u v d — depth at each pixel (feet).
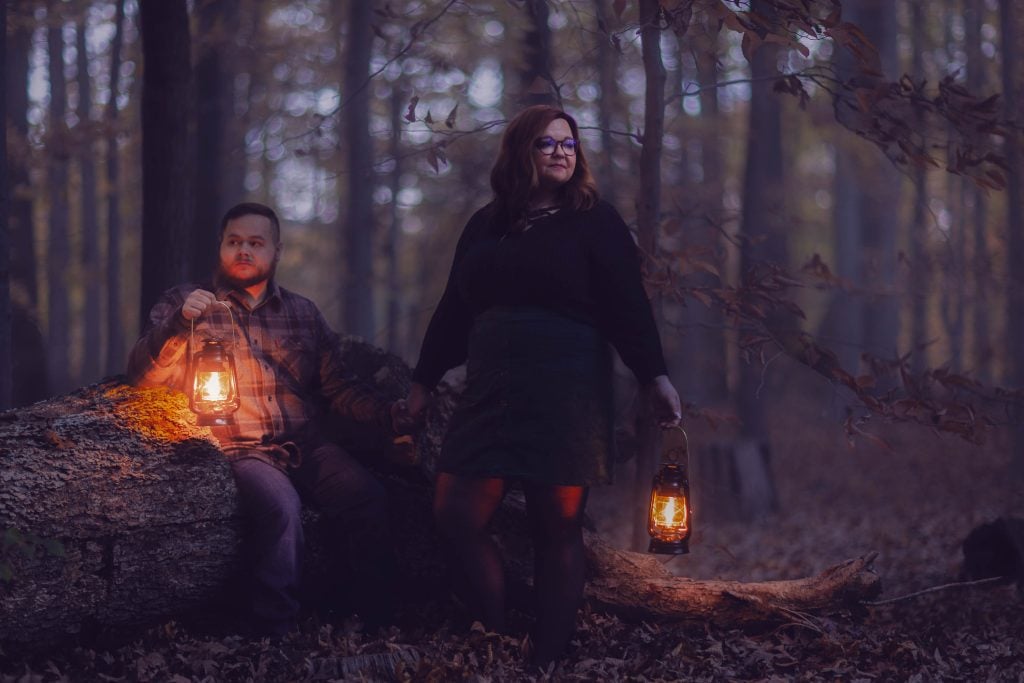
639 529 16.65
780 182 53.62
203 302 11.82
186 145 18.75
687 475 12.57
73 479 11.00
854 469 39.27
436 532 13.56
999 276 34.55
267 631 11.75
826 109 47.24
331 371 13.87
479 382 11.69
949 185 59.82
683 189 46.14
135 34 43.57
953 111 15.30
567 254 11.51
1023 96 25.64
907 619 15.17
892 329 58.39
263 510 12.05
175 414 12.24
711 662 12.10
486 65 34.86
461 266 12.19
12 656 10.80
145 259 18.56
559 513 11.80
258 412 12.80
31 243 35.09
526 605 13.83
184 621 12.25
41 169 39.22
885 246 58.29
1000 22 33.32
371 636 12.84
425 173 47.57
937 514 29.50
